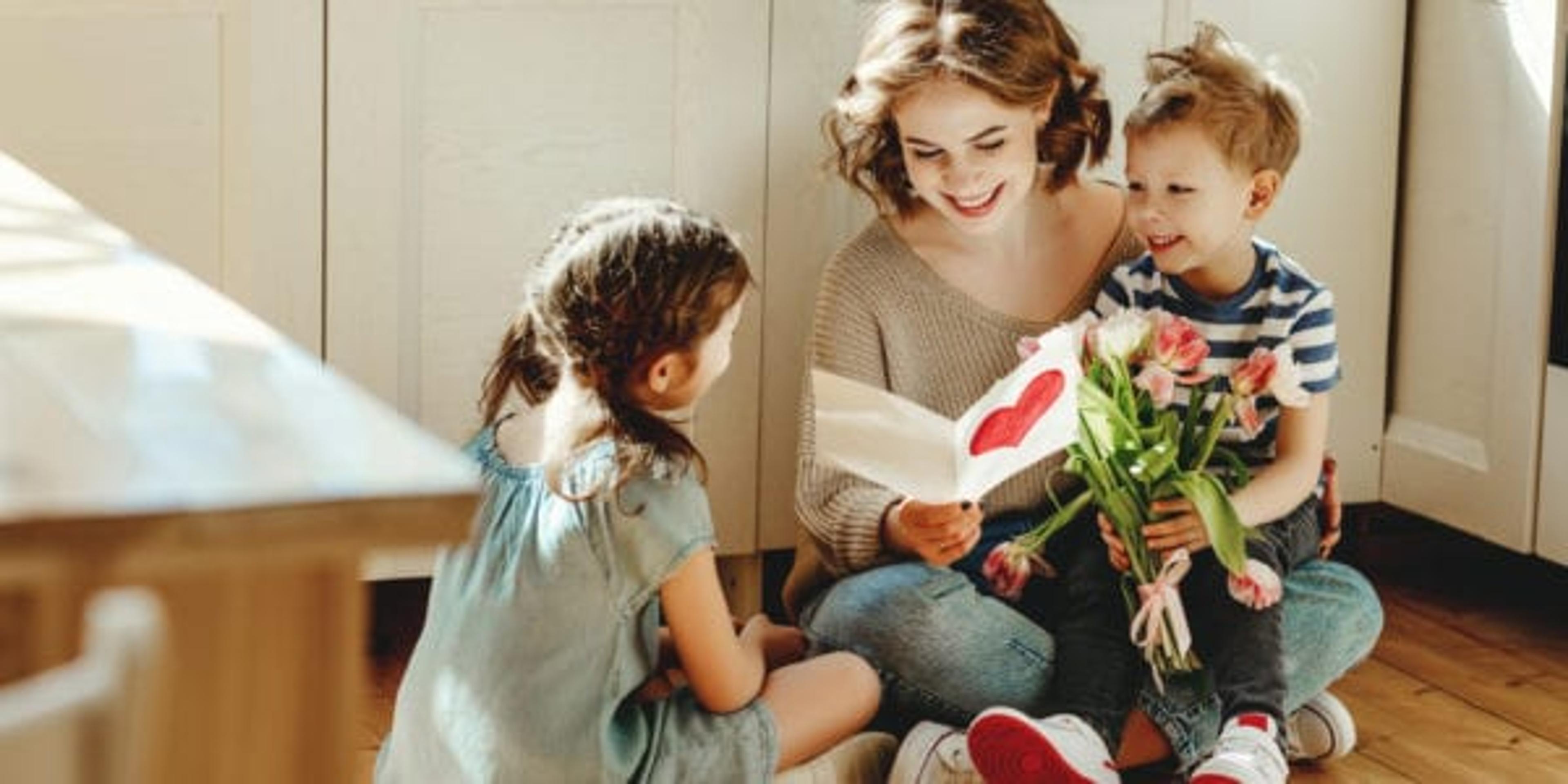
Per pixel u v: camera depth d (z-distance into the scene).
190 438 1.16
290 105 2.97
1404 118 3.45
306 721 1.17
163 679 1.14
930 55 2.64
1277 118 2.69
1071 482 2.84
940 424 2.50
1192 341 2.61
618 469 2.28
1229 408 2.63
